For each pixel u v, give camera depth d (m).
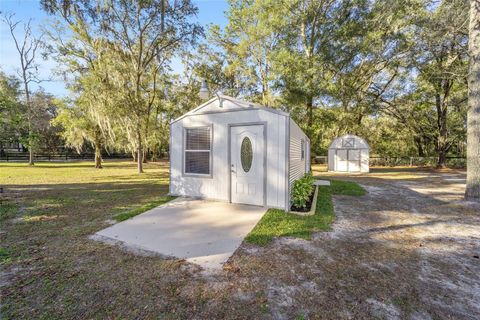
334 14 13.20
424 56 13.91
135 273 2.53
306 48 13.96
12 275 2.47
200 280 2.41
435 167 17.88
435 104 17.86
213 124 5.97
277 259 2.88
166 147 27.27
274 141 5.20
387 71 16.47
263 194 5.36
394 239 3.62
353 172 15.20
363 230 4.01
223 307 2.01
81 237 3.55
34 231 3.79
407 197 6.92
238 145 5.64
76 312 1.93
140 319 1.86
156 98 16.30
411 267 2.75
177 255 2.97
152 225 4.11
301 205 5.33
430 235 3.82
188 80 17.78
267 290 2.25
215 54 18.33
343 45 12.88
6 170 13.98
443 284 2.41
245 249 3.16
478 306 2.08
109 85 11.70
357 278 2.49
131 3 11.25
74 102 14.76
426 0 11.20
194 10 11.97
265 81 14.27
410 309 2.02
